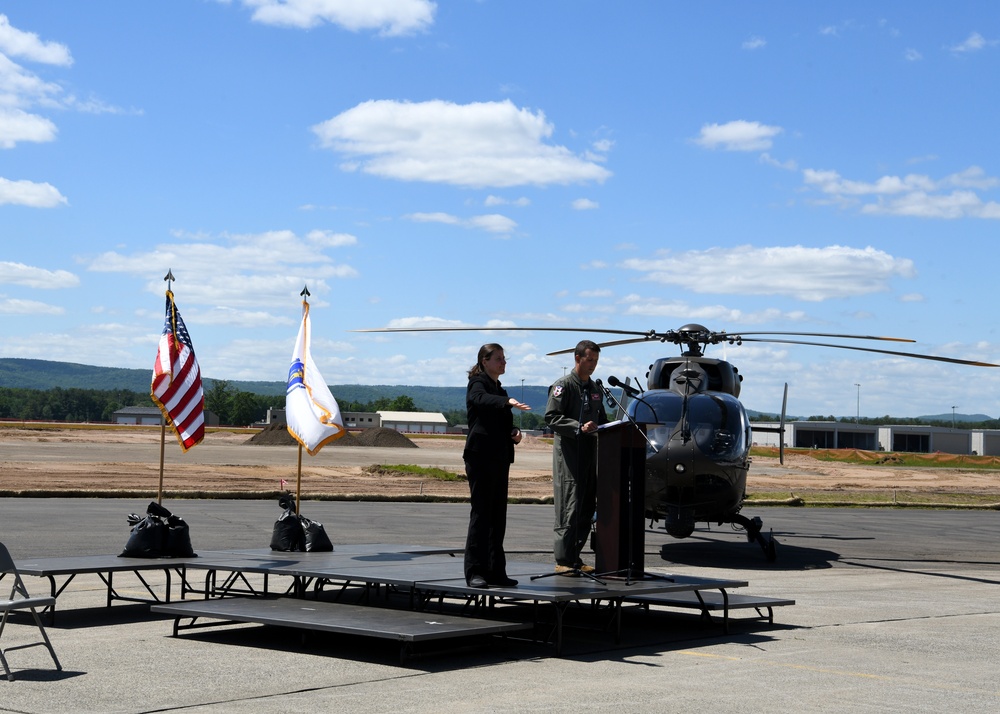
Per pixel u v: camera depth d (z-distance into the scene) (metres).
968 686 6.53
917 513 28.84
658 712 5.59
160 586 10.69
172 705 5.59
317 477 35.75
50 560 9.10
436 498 27.08
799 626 9.02
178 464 39.12
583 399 8.51
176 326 10.59
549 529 19.44
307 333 10.81
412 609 8.55
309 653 7.30
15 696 5.75
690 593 9.50
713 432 14.38
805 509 29.06
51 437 68.00
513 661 7.11
